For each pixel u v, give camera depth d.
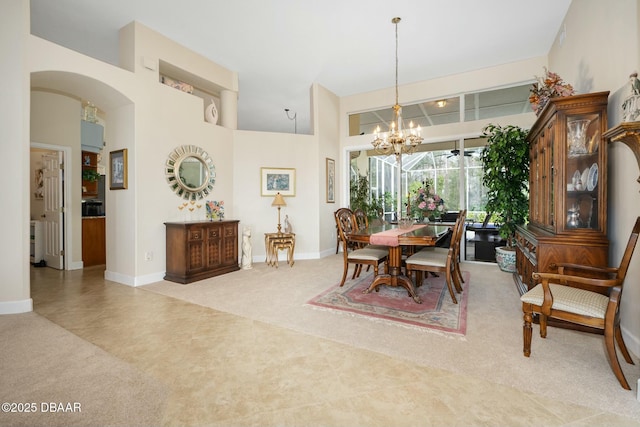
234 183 4.93
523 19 3.49
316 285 3.60
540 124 2.93
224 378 1.67
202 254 3.90
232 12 3.37
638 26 1.92
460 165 5.05
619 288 1.64
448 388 1.57
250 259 4.57
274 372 1.73
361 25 3.62
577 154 2.36
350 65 4.71
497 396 1.50
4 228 2.63
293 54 4.34
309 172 5.44
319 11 3.34
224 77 4.80
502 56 4.40
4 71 2.60
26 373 1.71
